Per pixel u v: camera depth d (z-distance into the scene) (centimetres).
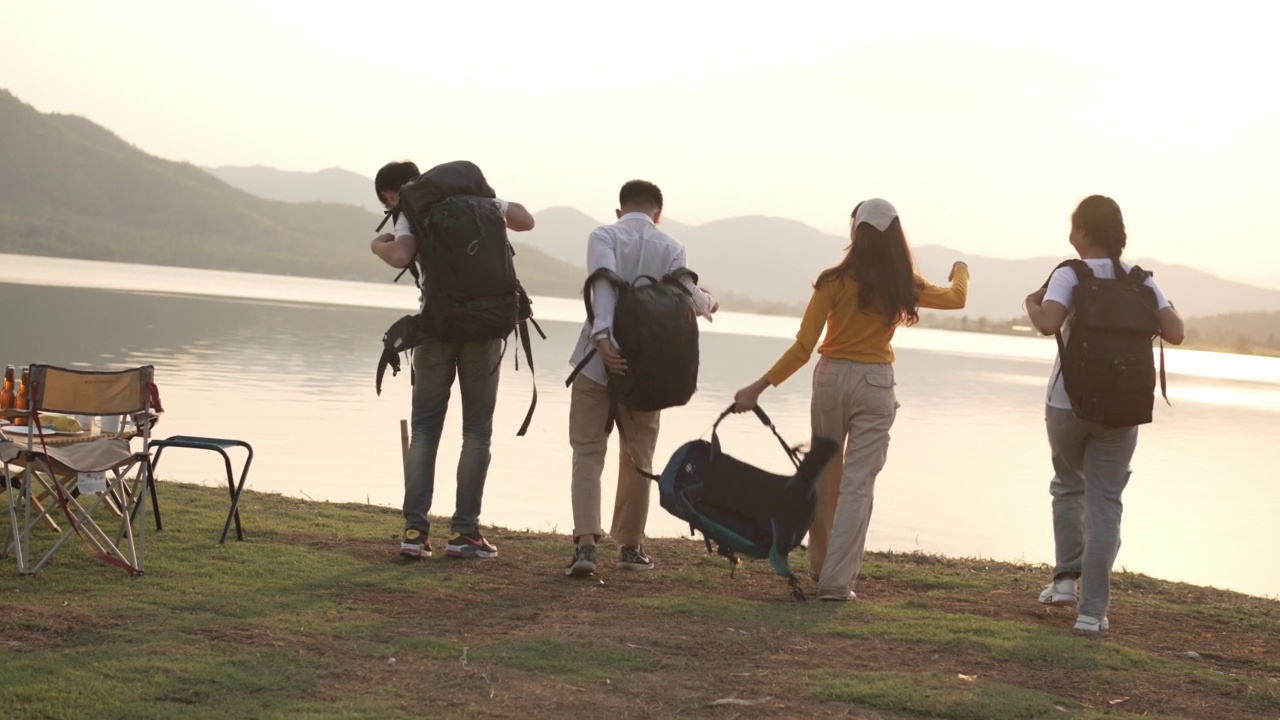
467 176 613
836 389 560
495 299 601
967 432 3306
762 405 3528
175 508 757
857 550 566
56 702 375
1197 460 2944
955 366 8100
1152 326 501
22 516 677
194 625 467
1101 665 468
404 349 599
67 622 462
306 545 648
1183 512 1950
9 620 460
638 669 436
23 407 629
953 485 2131
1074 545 584
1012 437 3234
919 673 442
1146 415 502
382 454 1919
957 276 591
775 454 2291
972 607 573
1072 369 505
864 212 558
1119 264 521
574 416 602
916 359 8919
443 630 478
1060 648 486
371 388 3238
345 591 538
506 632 480
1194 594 661
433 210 595
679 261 610
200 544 631
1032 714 403
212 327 5584
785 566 553
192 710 375
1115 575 705
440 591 547
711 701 404
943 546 1464
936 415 3859
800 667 446
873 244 552
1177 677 459
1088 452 532
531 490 1638
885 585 629
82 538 619
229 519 639
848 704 407
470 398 627
